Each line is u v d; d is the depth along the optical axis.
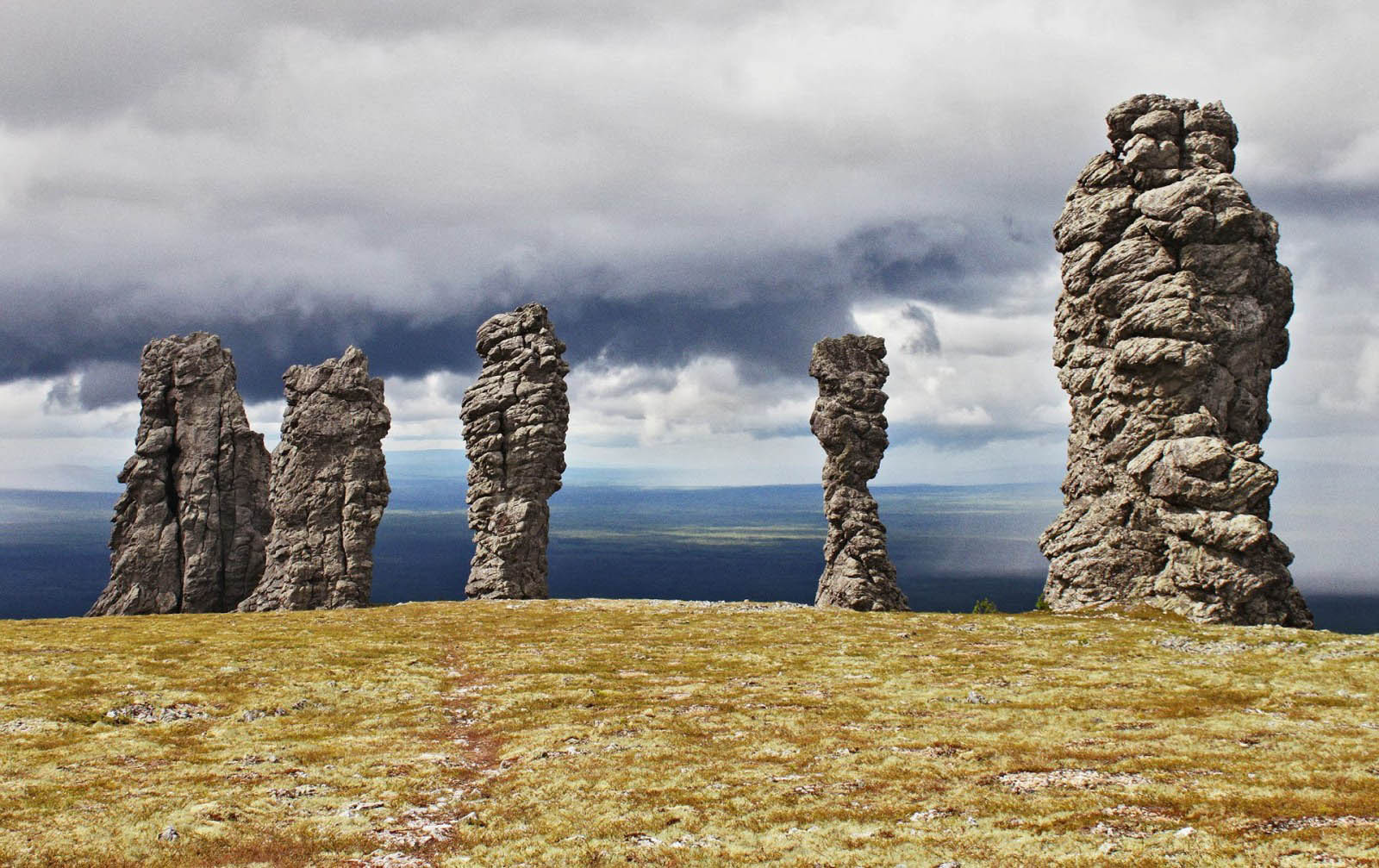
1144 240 89.00
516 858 28.25
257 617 94.56
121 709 50.44
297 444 114.06
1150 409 85.81
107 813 32.56
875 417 103.31
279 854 29.00
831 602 99.00
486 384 119.81
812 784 34.38
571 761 39.44
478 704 52.56
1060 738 39.97
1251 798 29.41
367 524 113.00
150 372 124.50
